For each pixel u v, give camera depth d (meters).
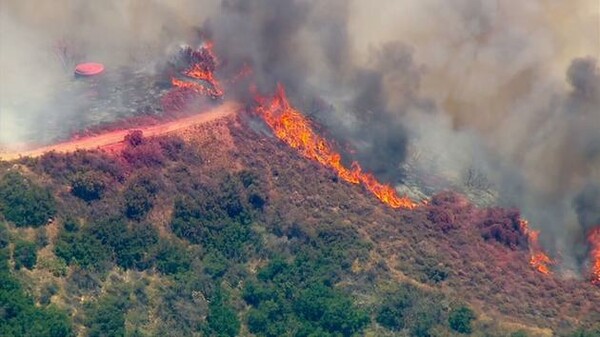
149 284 198.75
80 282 193.38
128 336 190.12
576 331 197.75
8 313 184.12
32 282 189.75
